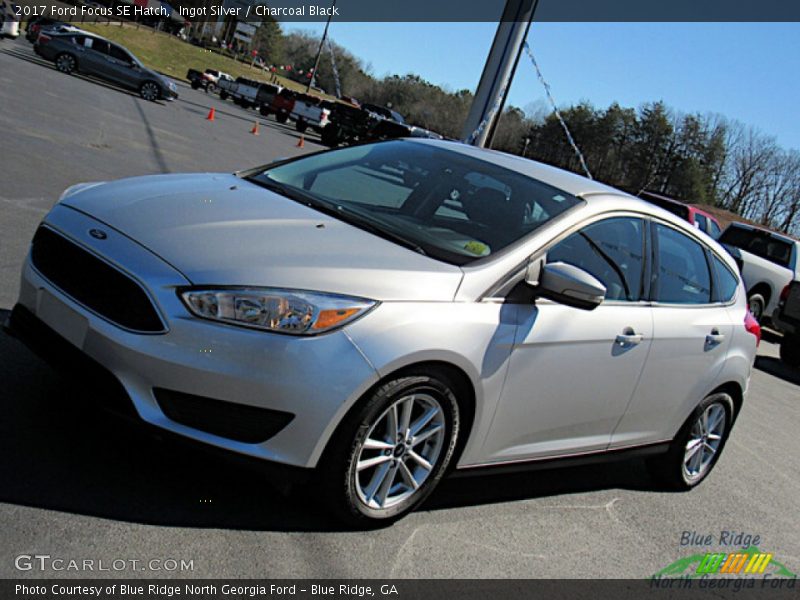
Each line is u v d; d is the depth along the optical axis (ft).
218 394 9.44
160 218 10.86
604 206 13.41
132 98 88.22
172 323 9.39
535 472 15.40
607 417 13.69
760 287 47.80
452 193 13.12
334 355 9.59
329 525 10.75
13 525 8.84
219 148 60.70
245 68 279.28
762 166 198.70
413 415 10.93
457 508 12.64
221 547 9.55
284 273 9.88
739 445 21.42
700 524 15.14
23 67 78.43
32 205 24.71
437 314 10.42
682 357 14.57
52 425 11.16
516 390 11.62
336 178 13.76
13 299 16.15
